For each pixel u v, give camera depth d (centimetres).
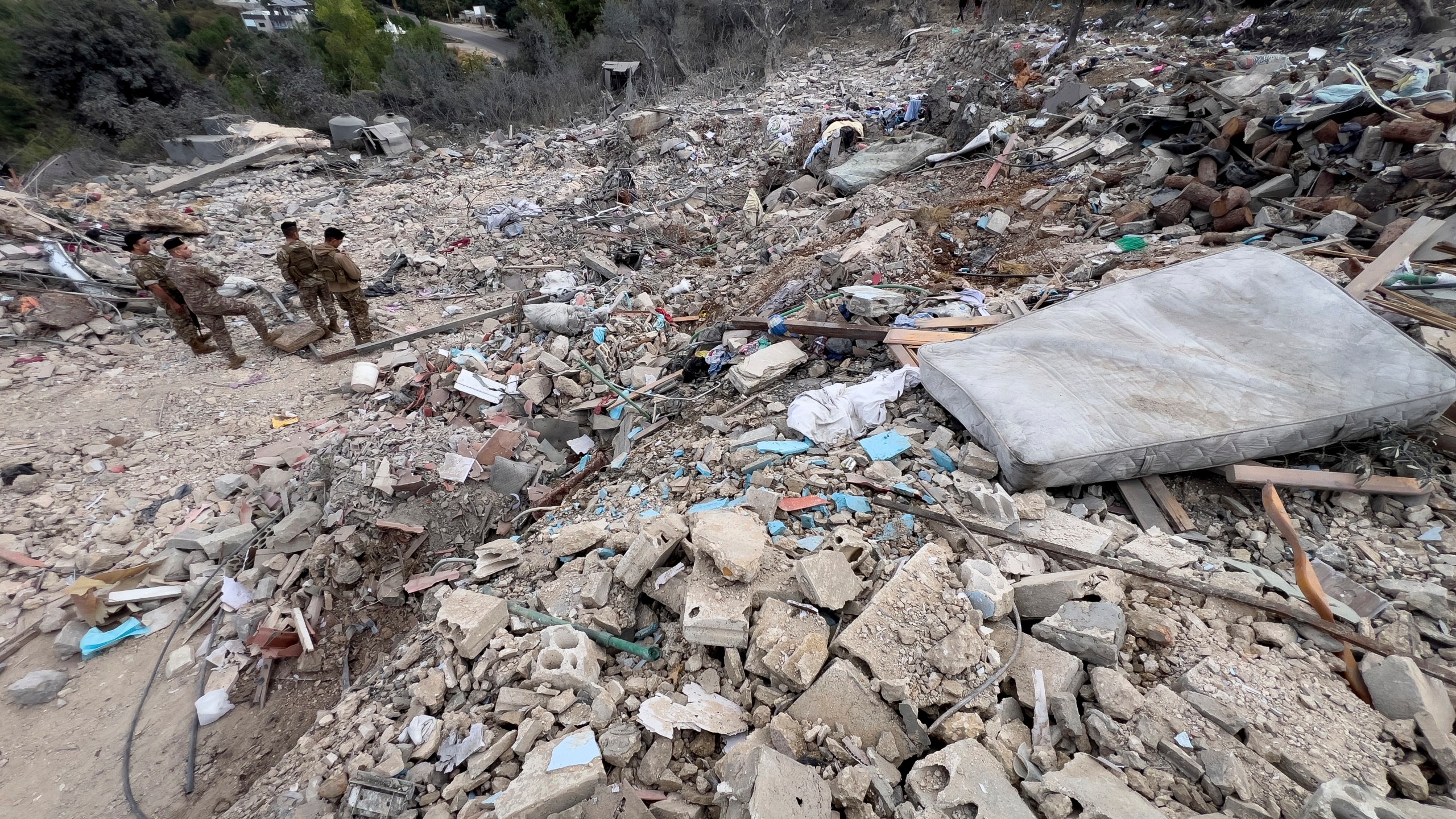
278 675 510
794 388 618
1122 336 497
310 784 347
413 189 1497
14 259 947
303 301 899
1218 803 251
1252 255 518
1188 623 329
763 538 397
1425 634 318
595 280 1094
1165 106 923
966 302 684
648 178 1538
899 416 526
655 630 397
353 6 2925
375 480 595
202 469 693
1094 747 282
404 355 849
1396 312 480
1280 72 903
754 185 1438
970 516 409
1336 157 719
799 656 318
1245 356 453
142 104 1716
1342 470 408
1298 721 278
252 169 1548
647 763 308
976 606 338
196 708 478
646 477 572
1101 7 1761
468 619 395
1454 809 249
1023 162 1020
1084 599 343
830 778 282
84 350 867
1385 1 1148
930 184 1069
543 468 670
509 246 1223
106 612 541
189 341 861
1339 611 328
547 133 1941
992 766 263
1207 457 411
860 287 697
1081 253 772
